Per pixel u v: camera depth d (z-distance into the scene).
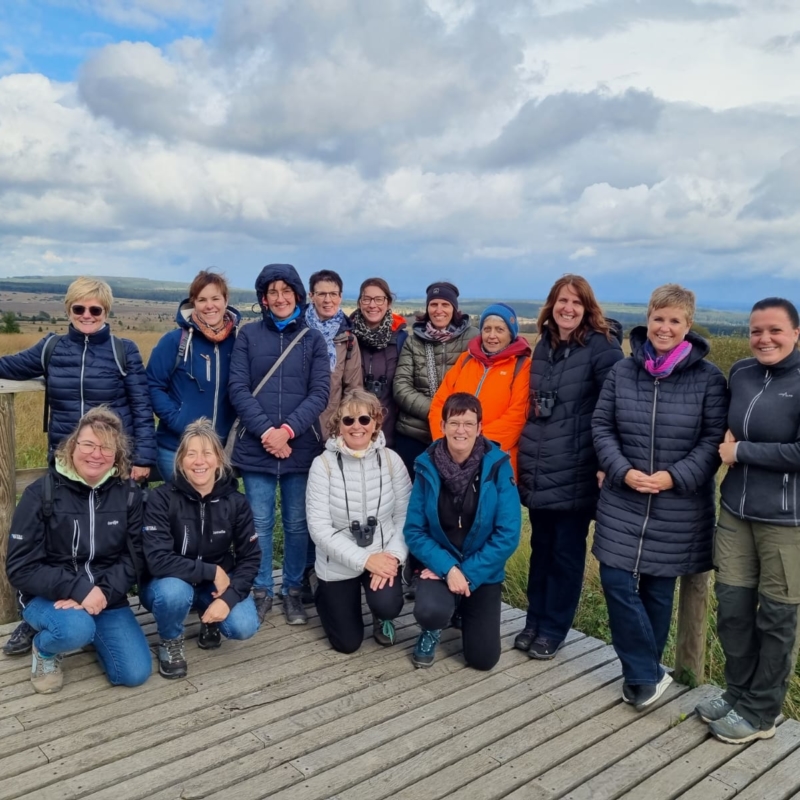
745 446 2.73
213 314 3.82
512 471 3.48
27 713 2.96
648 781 2.68
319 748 2.79
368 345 4.38
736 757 2.84
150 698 3.11
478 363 3.82
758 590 2.88
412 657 3.61
